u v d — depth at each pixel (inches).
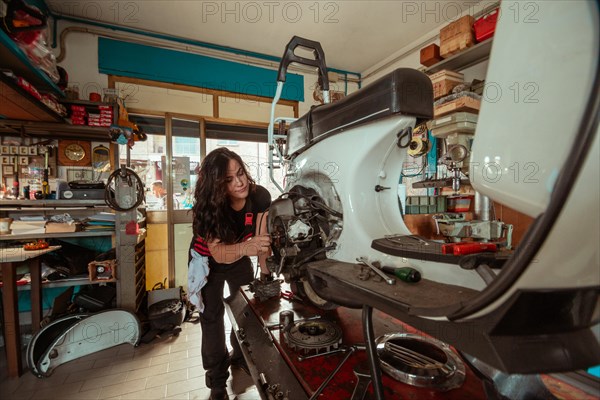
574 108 13.4
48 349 72.7
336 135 36.4
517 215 69.4
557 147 14.1
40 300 82.5
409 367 27.2
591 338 14.9
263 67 131.8
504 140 16.9
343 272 29.3
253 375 31.1
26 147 95.0
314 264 33.9
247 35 114.7
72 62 102.3
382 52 129.5
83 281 88.0
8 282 71.0
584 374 25.1
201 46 119.6
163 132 119.6
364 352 31.8
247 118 130.1
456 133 73.4
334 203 38.6
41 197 87.9
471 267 19.8
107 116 89.7
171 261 119.3
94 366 75.8
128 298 90.6
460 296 20.0
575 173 10.6
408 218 94.4
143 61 111.3
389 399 23.8
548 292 13.2
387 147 33.0
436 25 108.7
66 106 87.9
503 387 21.9
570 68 13.6
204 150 124.0
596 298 14.8
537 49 15.2
